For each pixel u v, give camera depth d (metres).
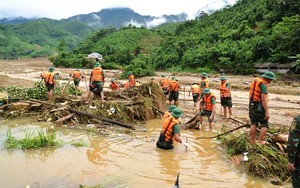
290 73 35.16
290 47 36.53
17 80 29.19
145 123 12.27
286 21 38.62
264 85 7.65
